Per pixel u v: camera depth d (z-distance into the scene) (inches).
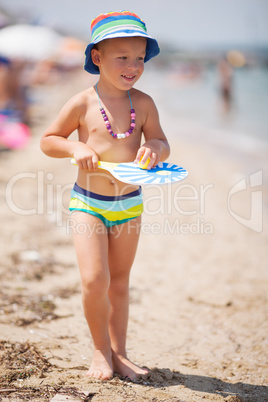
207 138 573.6
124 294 124.1
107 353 118.4
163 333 157.8
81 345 140.4
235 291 191.6
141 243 245.8
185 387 118.0
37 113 722.8
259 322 166.1
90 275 111.8
